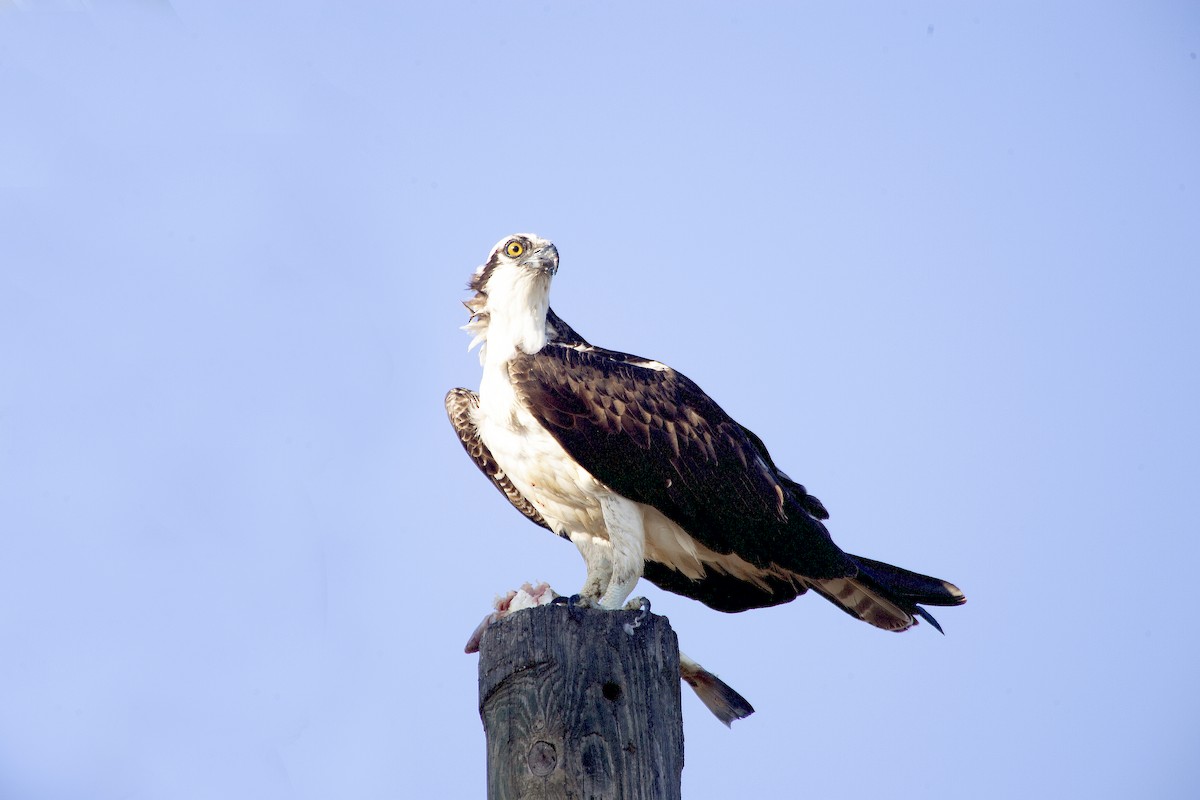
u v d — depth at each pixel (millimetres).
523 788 7633
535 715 7785
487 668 8070
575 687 7828
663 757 7836
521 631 8039
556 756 7660
